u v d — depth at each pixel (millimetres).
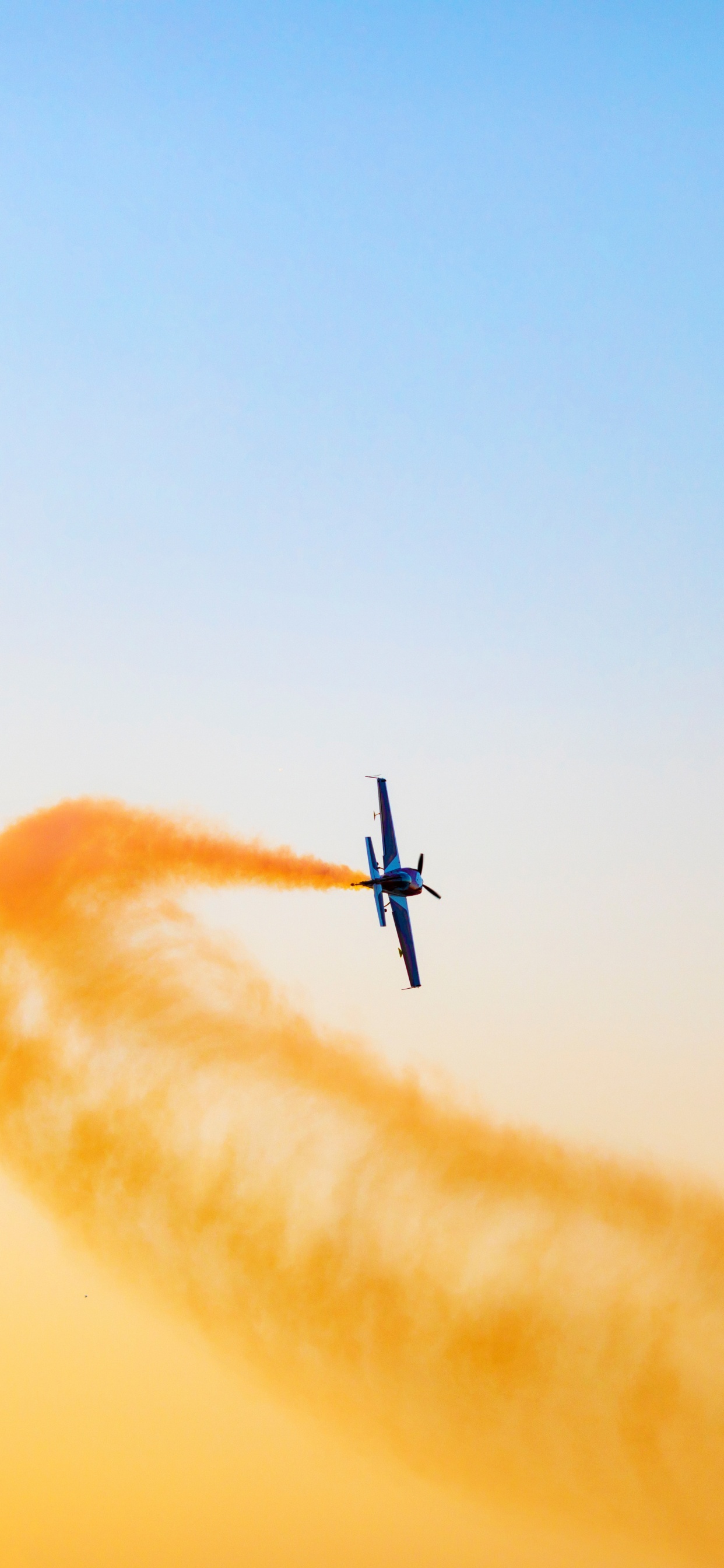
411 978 161000
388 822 165250
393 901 164875
